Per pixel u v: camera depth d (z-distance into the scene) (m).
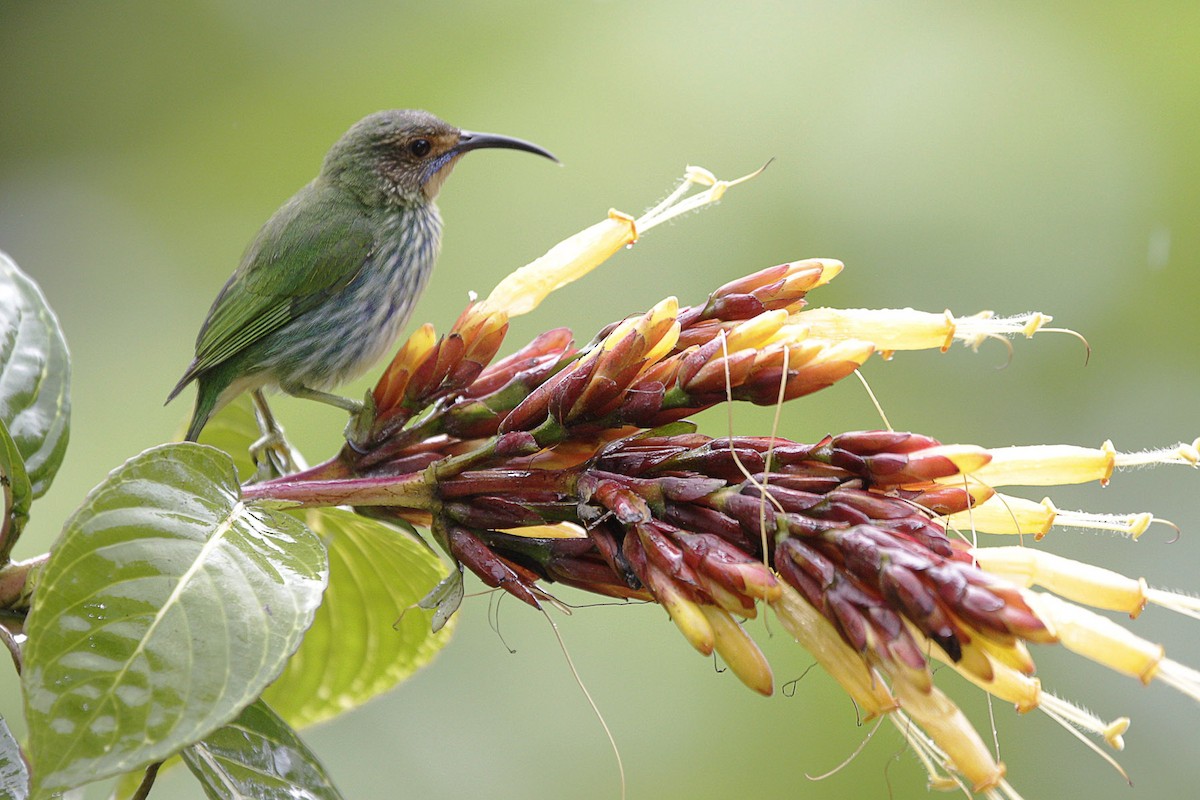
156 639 3.91
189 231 13.48
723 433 11.43
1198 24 12.62
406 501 4.85
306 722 6.67
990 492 4.28
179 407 12.45
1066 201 12.22
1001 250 12.13
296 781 4.80
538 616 10.50
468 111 13.30
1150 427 11.61
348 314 9.48
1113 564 11.34
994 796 3.86
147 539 4.15
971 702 10.19
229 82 13.93
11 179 13.67
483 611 10.47
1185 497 11.47
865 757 9.89
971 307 12.02
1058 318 12.09
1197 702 3.94
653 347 4.61
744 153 12.62
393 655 6.54
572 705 10.25
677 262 12.39
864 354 4.42
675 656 10.41
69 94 13.91
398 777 9.91
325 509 5.66
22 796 4.54
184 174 13.65
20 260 13.33
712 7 13.20
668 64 13.11
